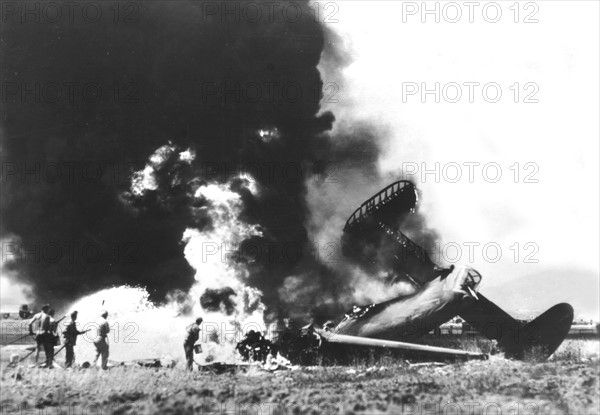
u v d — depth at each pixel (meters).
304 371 58.88
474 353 65.44
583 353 72.06
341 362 65.25
